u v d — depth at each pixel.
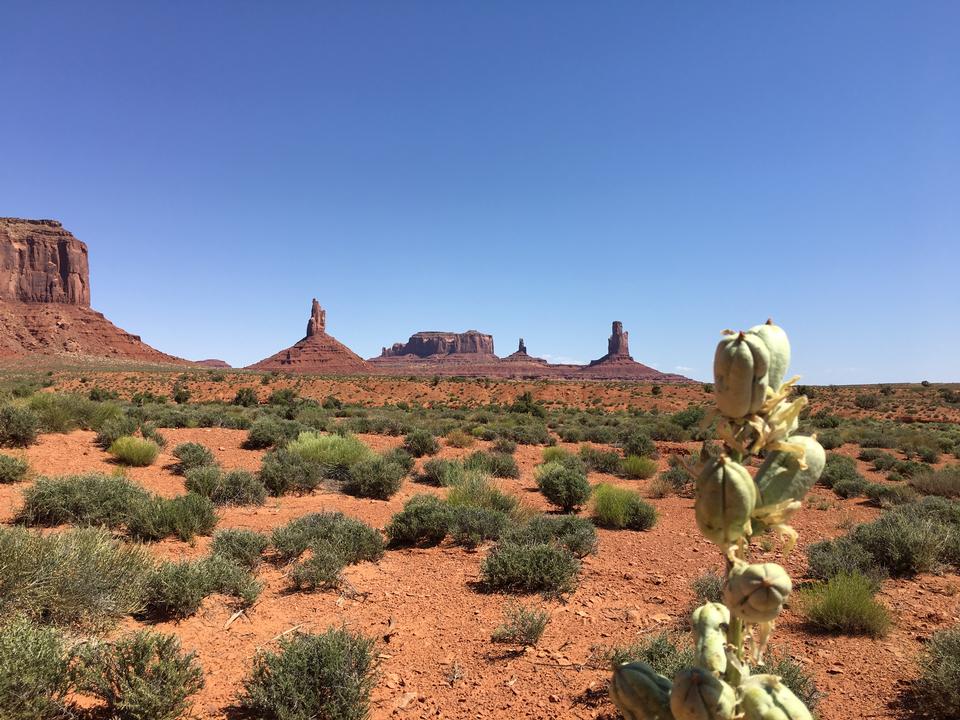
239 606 6.55
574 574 7.87
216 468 12.92
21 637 4.12
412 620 6.46
